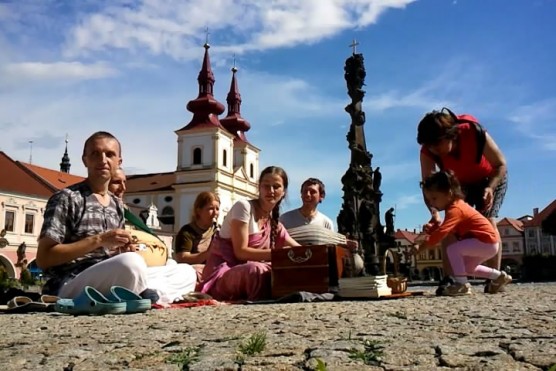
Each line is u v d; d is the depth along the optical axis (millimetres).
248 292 5586
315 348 2096
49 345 2424
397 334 2443
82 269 4633
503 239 88562
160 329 2926
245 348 2084
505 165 5922
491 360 1802
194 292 5328
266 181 5871
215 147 59875
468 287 5465
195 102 61562
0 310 4789
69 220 4586
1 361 2031
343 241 6895
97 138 4863
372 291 5230
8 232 42281
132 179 70062
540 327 2594
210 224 6781
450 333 2449
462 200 5680
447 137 5699
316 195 7113
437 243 5477
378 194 18500
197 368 1780
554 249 85625
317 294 5305
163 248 5395
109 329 3006
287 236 6273
